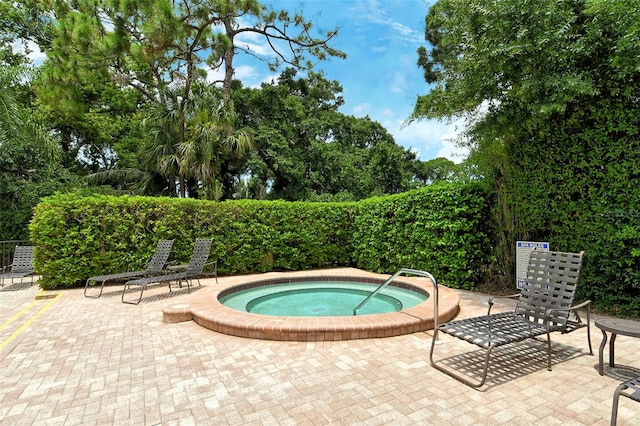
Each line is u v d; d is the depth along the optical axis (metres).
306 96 21.38
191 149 11.76
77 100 12.93
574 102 5.22
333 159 19.19
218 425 2.47
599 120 5.08
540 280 3.88
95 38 10.51
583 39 4.68
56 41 10.70
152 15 9.81
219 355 3.79
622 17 4.36
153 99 14.55
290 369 3.39
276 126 17.38
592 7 4.35
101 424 2.50
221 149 13.39
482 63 5.46
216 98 13.60
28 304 6.58
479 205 6.94
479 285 7.28
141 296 6.56
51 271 7.72
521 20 5.05
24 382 3.19
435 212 7.57
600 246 5.12
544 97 5.13
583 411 2.57
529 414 2.54
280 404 2.74
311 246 10.89
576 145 5.35
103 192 12.98
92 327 4.88
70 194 8.23
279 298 7.00
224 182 16.11
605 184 5.07
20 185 11.57
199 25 11.98
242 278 8.12
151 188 13.43
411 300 6.38
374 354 3.74
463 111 6.82
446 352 3.78
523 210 6.16
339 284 8.23
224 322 4.51
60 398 2.89
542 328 3.38
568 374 3.19
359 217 10.58
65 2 11.37
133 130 18.12
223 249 9.77
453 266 7.26
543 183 5.79
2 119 10.88
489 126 6.04
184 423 2.50
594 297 5.29
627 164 4.82
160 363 3.59
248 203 10.21
